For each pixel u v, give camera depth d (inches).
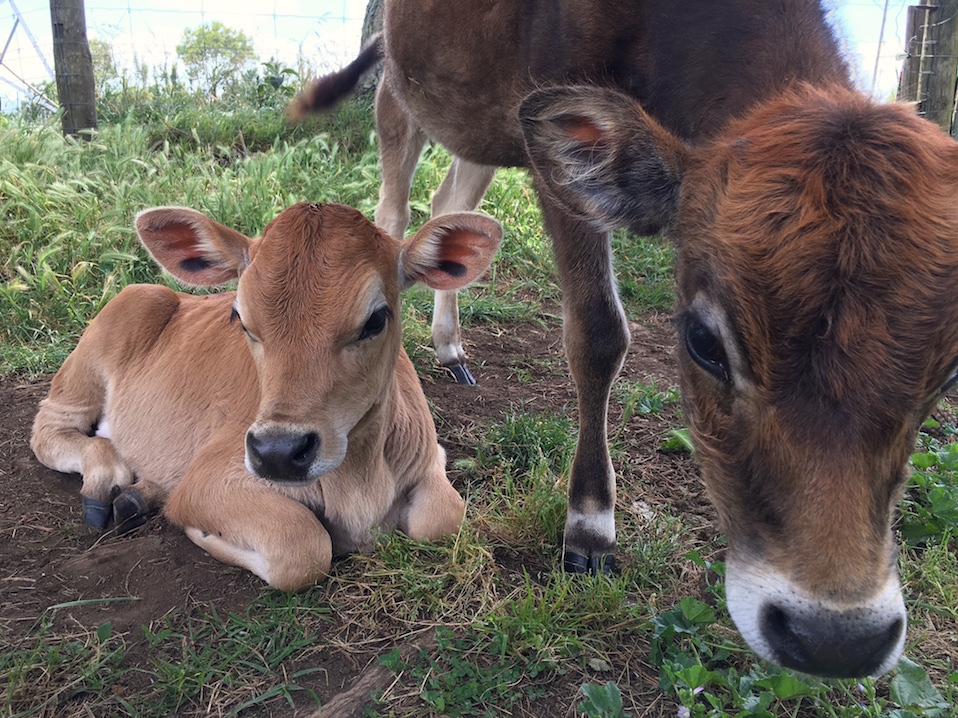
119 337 42.6
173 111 98.3
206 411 38.1
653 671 29.1
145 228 33.2
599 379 36.0
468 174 59.1
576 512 35.5
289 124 95.4
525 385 53.7
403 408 37.0
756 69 29.0
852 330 19.8
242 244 33.9
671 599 32.8
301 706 26.9
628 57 34.6
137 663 28.4
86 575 32.9
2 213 63.9
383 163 59.2
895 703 27.1
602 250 35.9
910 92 66.9
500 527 36.3
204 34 146.4
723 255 22.3
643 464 43.8
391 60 51.4
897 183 20.6
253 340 31.3
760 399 21.7
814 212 20.7
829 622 20.2
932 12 65.7
